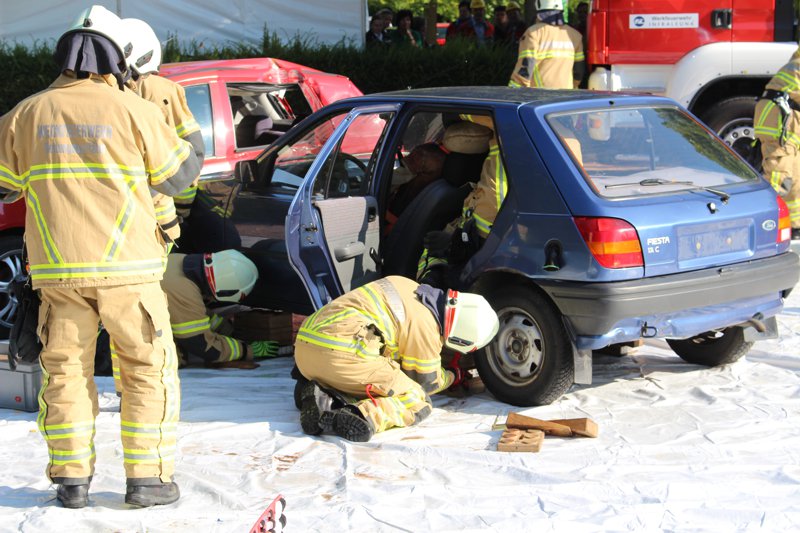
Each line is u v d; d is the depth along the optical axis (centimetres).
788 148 946
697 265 568
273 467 501
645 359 686
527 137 574
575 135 580
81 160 429
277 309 700
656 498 444
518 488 461
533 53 1066
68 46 436
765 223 602
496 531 416
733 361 656
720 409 570
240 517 435
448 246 619
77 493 446
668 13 1045
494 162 594
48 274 430
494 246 582
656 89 1061
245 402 609
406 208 641
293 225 597
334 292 607
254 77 896
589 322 545
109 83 445
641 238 545
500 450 511
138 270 436
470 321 552
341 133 620
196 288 670
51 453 447
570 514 431
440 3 2738
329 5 1446
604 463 493
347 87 991
